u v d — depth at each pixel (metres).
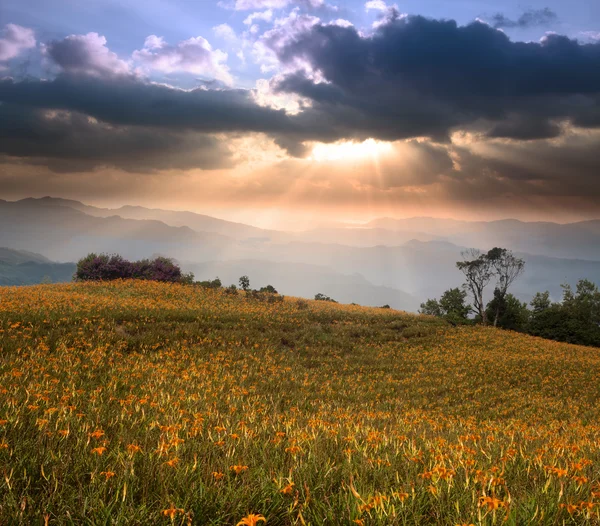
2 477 3.27
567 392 23.92
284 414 9.73
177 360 17.88
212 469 3.92
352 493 3.27
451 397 20.02
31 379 9.46
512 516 2.98
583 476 4.13
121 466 3.75
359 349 28.00
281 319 31.72
